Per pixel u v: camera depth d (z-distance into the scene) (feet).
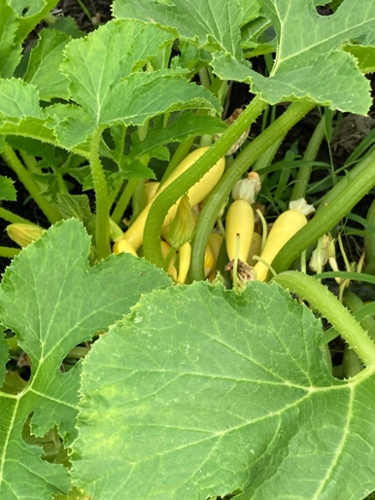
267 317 1.91
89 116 2.17
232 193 3.02
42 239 2.13
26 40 3.86
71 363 3.01
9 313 2.07
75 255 2.14
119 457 1.72
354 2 2.24
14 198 2.63
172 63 2.74
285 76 2.05
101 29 2.14
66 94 2.65
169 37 2.17
